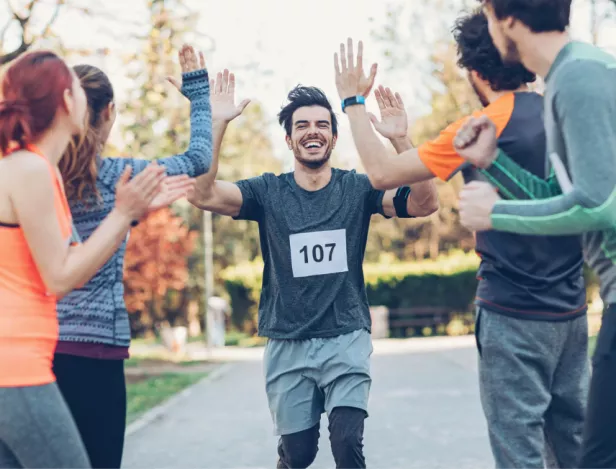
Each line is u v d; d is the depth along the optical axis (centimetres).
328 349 461
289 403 471
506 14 311
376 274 3023
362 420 453
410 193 470
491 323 358
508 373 355
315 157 473
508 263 355
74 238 337
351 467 441
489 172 325
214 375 1712
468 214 309
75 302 354
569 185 297
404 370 1562
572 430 374
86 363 353
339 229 470
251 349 2748
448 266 3016
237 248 3600
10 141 303
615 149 291
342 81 371
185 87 382
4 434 293
